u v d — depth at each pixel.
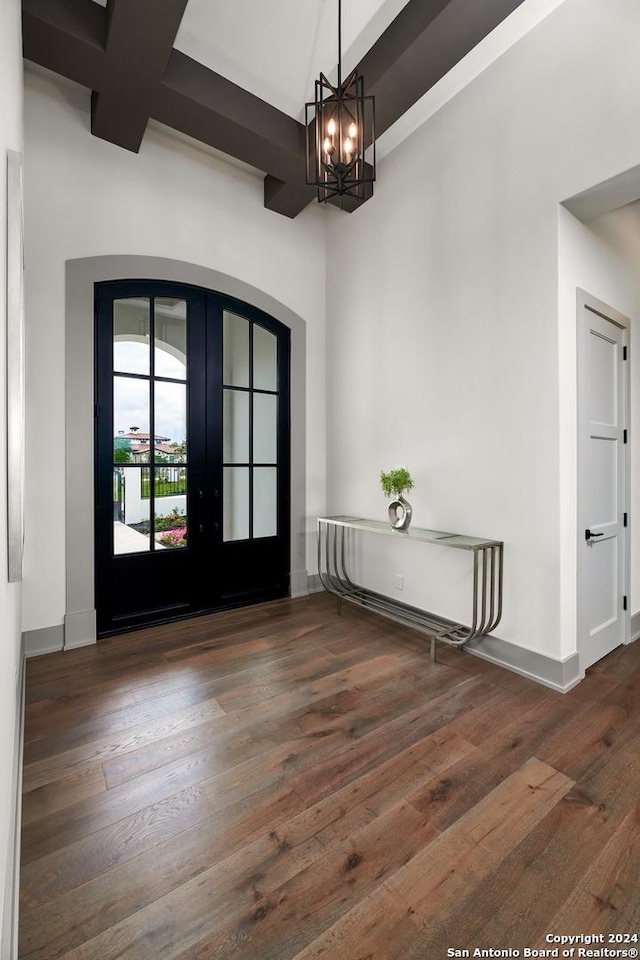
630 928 1.14
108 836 1.40
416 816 1.48
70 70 2.30
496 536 2.56
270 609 3.51
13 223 1.17
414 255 3.08
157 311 3.12
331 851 1.35
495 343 2.56
